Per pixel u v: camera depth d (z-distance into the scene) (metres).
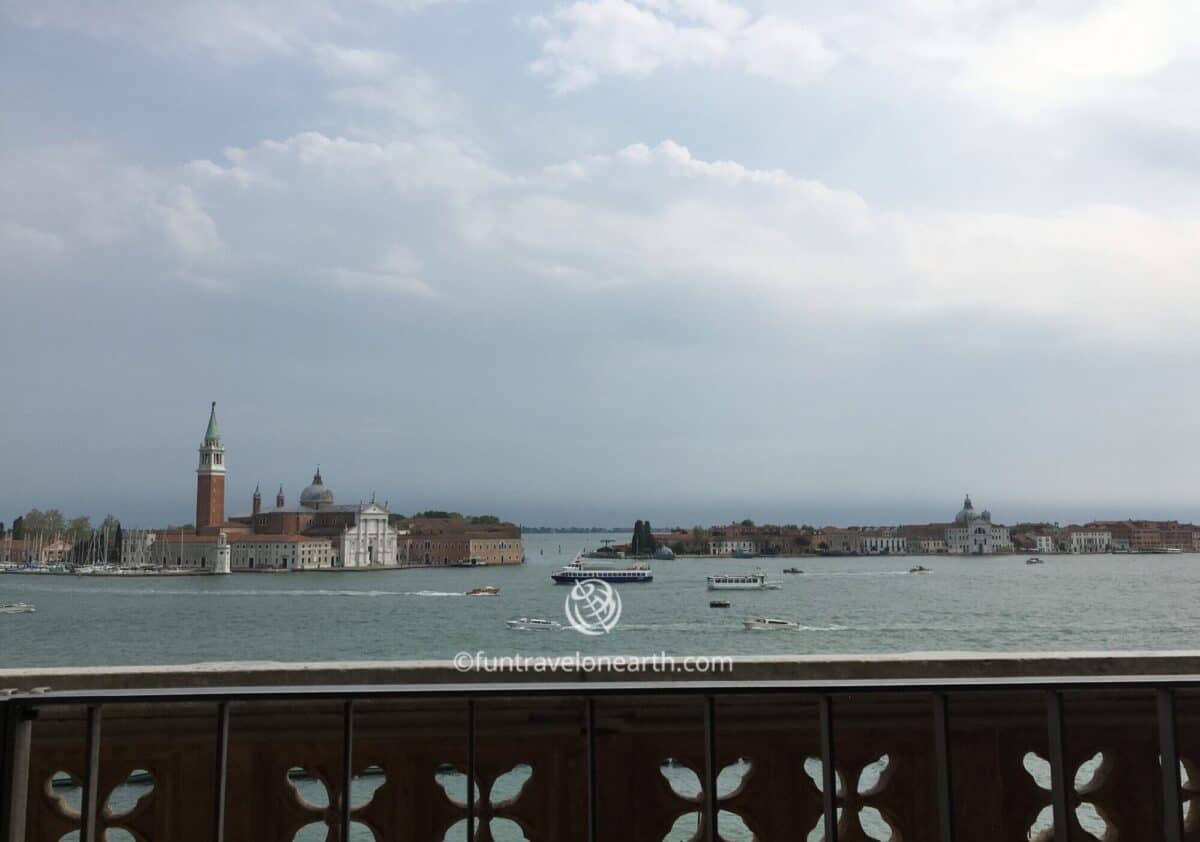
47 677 6.47
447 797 6.31
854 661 6.78
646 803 6.39
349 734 4.38
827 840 4.35
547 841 6.32
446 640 121.81
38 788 6.05
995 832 6.45
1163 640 111.38
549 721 6.38
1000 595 195.62
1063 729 4.29
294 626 144.88
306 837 26.92
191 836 6.16
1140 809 6.50
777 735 6.46
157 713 6.18
